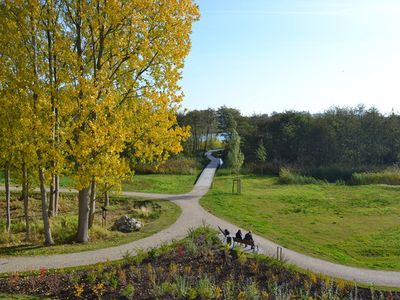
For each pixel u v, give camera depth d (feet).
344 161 183.42
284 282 47.03
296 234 73.56
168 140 63.93
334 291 45.39
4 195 104.58
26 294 42.75
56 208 87.61
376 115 185.98
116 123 55.57
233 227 76.28
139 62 58.80
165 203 101.60
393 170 147.23
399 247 66.03
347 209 98.43
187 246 57.16
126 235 70.28
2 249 59.21
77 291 43.01
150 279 46.19
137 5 56.95
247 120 241.35
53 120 52.95
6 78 54.49
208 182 142.20
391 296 44.32
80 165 57.62
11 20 53.93
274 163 182.50
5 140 55.77
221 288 44.93
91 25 57.47
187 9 60.75
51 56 56.34
